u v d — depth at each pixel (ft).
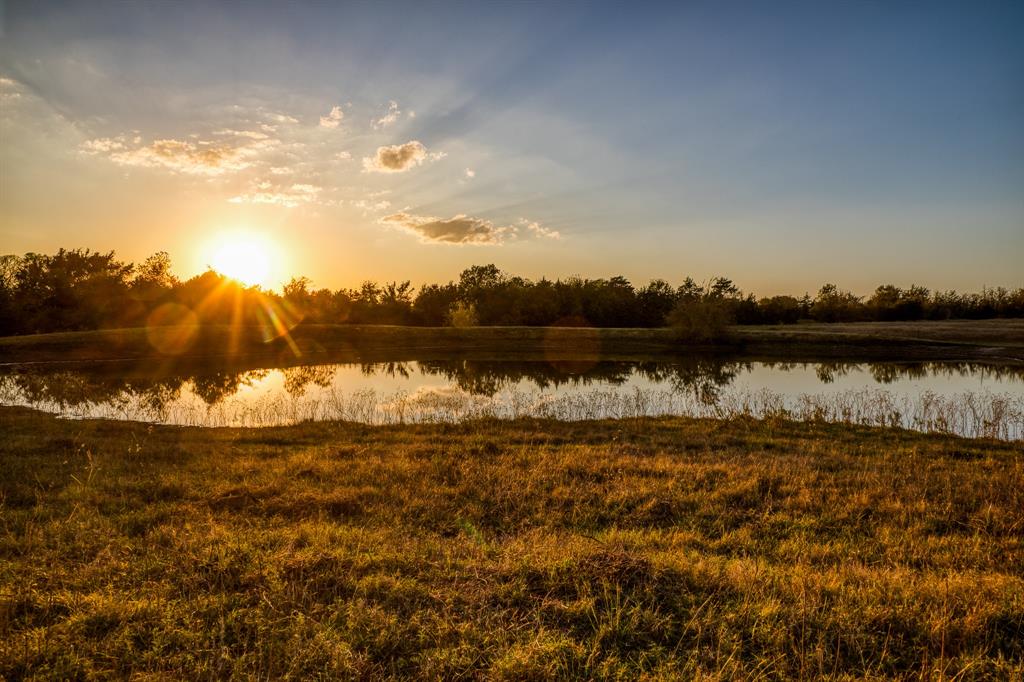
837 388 90.63
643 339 188.85
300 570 20.16
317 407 70.33
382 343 184.96
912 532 27.63
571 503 31.86
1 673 14.16
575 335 196.34
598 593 18.88
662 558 22.00
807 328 238.07
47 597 18.06
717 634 16.43
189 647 15.42
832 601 18.83
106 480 33.37
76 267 242.37
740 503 31.91
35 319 200.03
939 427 55.42
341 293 300.20
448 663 14.90
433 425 55.67
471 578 20.07
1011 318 327.47
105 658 14.92
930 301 344.69
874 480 35.40
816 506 31.24
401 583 19.27
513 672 14.48
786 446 46.14
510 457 41.47
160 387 96.12
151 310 236.63
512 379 105.91
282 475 35.73
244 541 23.21
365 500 31.17
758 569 21.11
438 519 28.96
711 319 177.27
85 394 87.25
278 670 14.44
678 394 80.43
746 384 96.48
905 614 17.54
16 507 28.89
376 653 15.38
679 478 35.68
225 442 47.98
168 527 25.18
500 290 303.48
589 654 15.51
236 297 265.34
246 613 17.22
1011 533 27.37
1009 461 41.16
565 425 55.42
